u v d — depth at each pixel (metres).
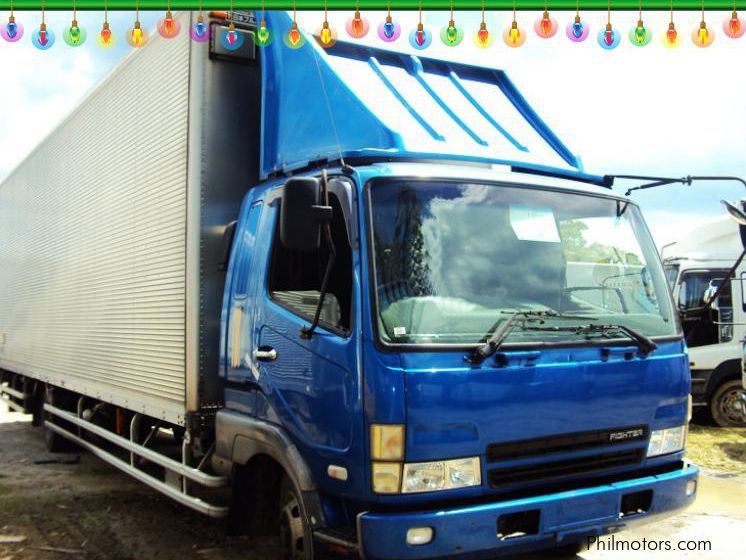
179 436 6.37
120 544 5.79
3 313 12.26
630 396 4.28
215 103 5.54
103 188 7.54
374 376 3.69
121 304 6.87
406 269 3.94
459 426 3.71
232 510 4.93
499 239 4.28
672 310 4.78
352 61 5.21
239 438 4.78
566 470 4.06
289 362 4.32
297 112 5.07
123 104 7.04
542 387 3.95
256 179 5.65
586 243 4.60
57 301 9.13
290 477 4.19
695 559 5.39
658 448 4.42
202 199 5.43
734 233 11.51
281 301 4.51
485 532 3.68
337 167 4.36
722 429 11.04
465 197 4.27
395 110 4.79
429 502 3.69
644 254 4.89
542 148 5.25
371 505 3.71
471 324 3.95
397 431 3.62
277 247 4.68
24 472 8.58
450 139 4.70
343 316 3.98
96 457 9.53
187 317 5.36
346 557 3.75
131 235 6.68
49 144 9.75
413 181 4.14
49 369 9.41
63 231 8.99
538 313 4.10
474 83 5.76
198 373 5.30
